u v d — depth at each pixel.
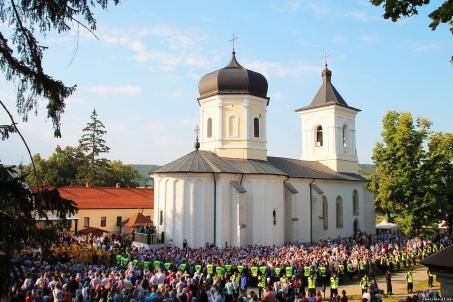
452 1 8.51
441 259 9.27
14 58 8.88
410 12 8.86
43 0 8.62
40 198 8.44
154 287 20.59
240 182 44.03
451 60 9.73
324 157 61.50
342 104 61.62
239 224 41.75
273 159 54.91
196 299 19.70
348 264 34.34
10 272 7.81
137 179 104.38
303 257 32.91
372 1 8.96
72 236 43.31
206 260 30.11
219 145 47.38
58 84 9.20
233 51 50.38
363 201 63.72
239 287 24.47
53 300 18.31
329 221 57.00
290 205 48.09
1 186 7.92
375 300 21.23
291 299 22.42
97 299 20.12
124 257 31.52
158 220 42.91
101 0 8.98
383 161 46.31
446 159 45.19
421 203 43.34
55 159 88.25
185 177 41.72
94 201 60.62
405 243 50.09
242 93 47.66
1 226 7.75
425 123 45.47
